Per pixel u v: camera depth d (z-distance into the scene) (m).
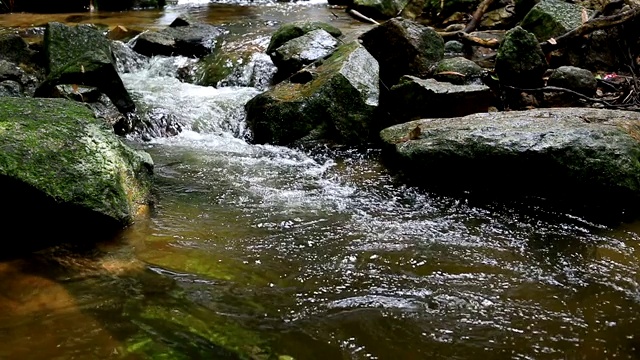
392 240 4.46
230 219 4.75
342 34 10.00
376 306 3.54
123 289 3.56
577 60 8.31
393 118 7.04
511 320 3.44
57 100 5.12
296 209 5.00
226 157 6.32
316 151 6.56
